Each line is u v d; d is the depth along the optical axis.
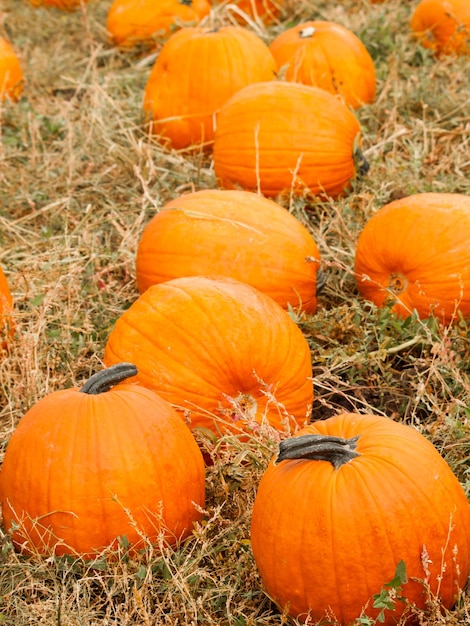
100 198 3.57
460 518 2.32
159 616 2.37
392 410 2.79
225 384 2.58
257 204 2.94
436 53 4.27
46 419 2.43
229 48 3.65
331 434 2.38
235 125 3.32
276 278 2.88
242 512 2.50
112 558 2.42
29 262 3.24
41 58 4.58
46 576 2.43
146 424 2.43
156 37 4.49
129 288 3.17
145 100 3.77
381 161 3.59
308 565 2.28
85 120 3.89
